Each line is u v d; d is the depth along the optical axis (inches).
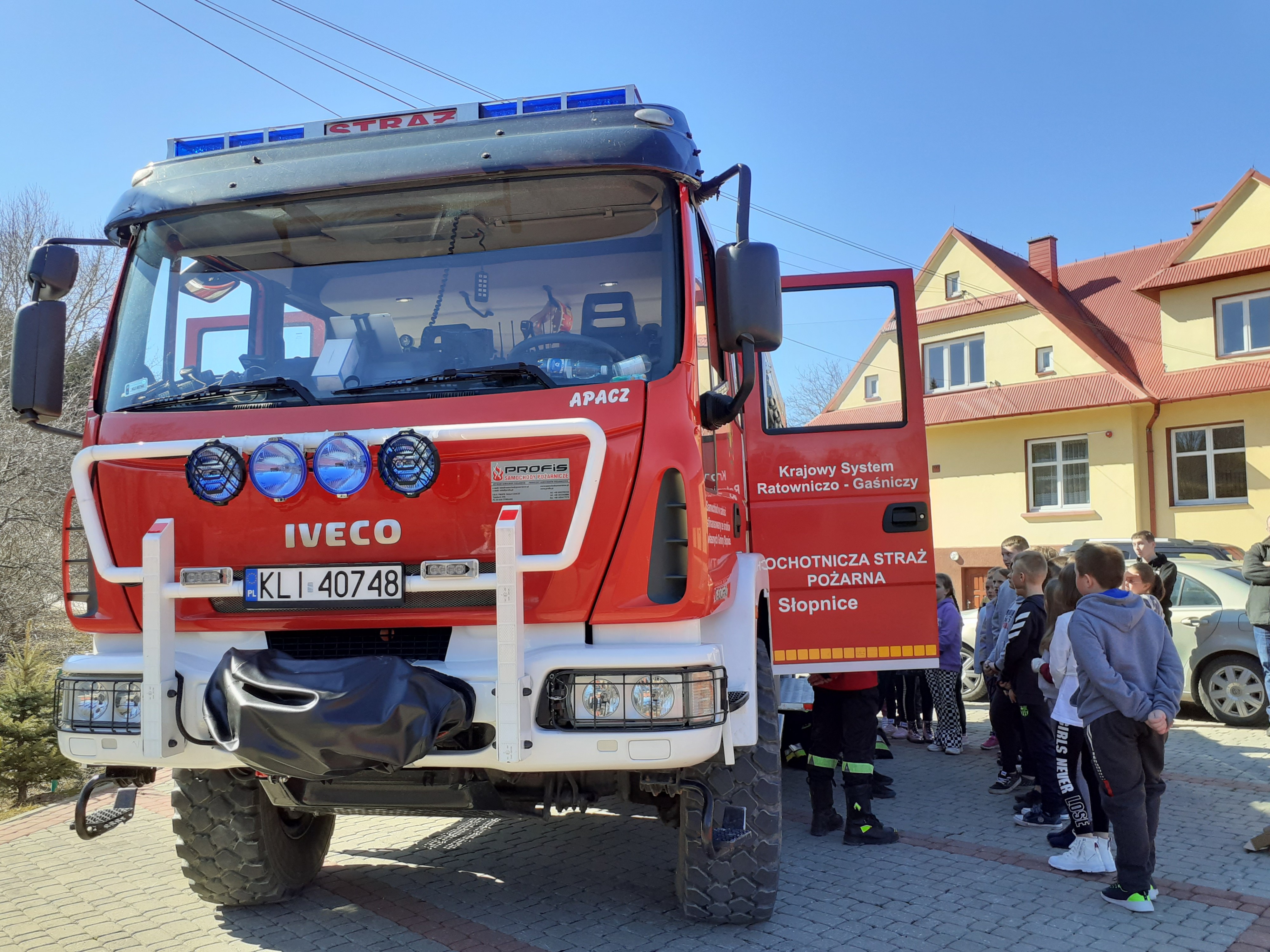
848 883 190.7
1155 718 171.5
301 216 153.9
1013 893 184.7
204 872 169.9
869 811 220.8
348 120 166.6
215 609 140.6
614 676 128.1
